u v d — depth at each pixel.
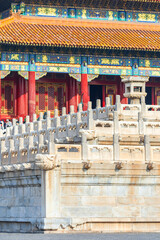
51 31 148.88
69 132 84.62
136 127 78.25
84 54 150.25
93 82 157.50
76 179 65.94
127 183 67.25
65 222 65.12
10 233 68.00
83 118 83.62
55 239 60.03
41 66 147.38
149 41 152.12
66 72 149.00
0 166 74.50
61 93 155.62
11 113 150.75
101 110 84.25
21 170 69.94
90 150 67.44
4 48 145.00
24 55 146.38
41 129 93.75
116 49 147.75
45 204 65.19
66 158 66.44
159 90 163.12
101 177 66.62
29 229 68.06
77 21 154.50
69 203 65.81
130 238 60.94
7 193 74.12
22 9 153.25
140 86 84.75
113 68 152.00
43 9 155.88
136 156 68.75
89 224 65.94
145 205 67.50
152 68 154.38
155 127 78.62
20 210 70.56
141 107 81.69
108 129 77.44
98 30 154.00
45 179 65.19
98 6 159.50
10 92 151.12
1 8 161.62
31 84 146.00
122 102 157.25
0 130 106.06
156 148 69.25
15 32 145.12
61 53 148.75
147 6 162.25
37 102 153.62
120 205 67.00
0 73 144.88
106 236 62.44
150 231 66.94
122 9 161.12
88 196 66.31
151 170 67.62
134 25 158.25
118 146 68.25
